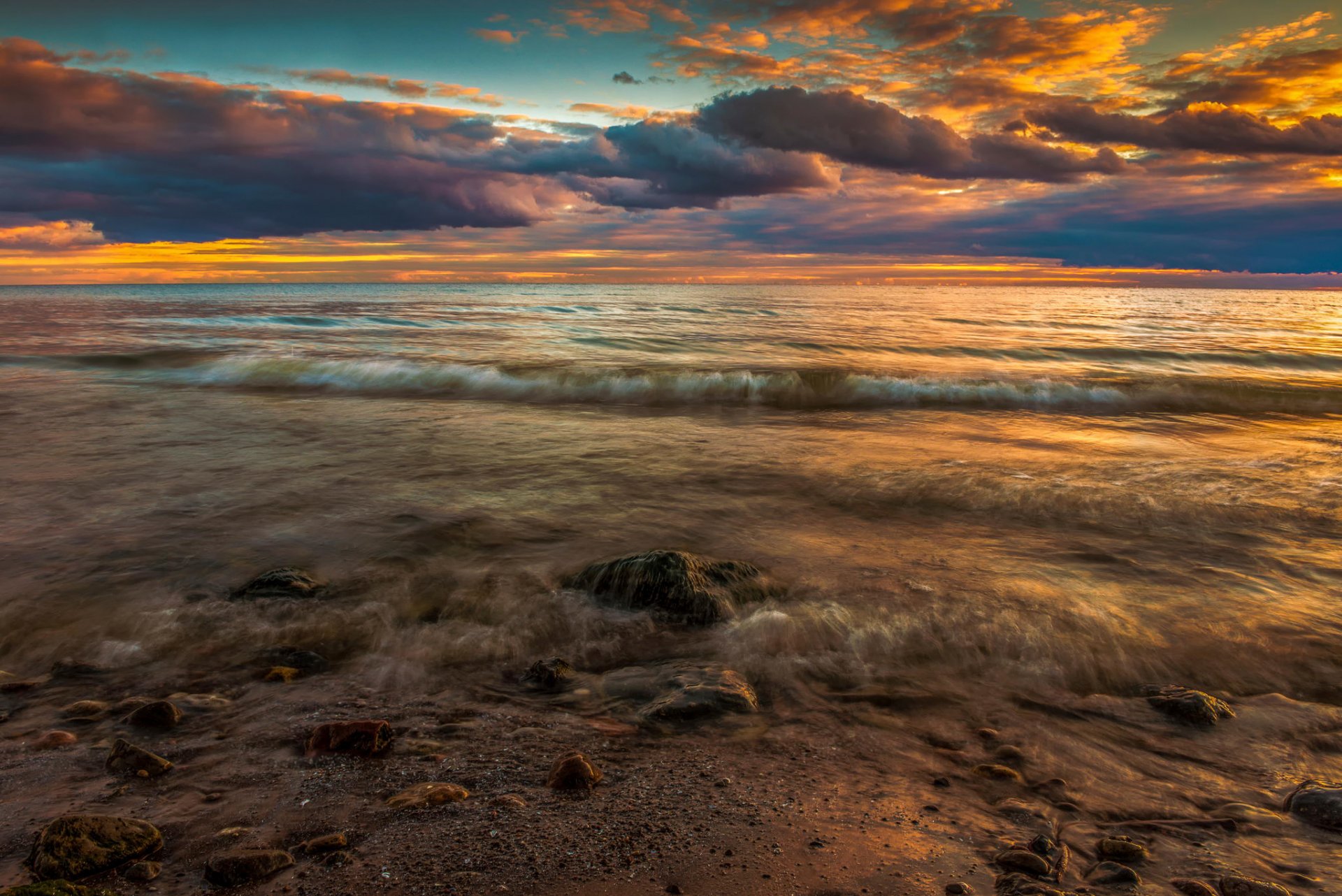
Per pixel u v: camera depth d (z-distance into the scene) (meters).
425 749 3.44
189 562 5.85
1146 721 3.76
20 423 11.30
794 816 2.90
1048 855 2.64
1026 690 4.09
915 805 3.01
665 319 38.00
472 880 2.47
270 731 3.59
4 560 5.82
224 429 11.12
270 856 2.54
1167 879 2.54
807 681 4.18
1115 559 6.02
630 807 2.95
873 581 5.57
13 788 3.05
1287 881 2.53
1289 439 11.18
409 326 31.33
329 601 5.17
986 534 6.70
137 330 28.14
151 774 3.18
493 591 5.38
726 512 7.36
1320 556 6.09
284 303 52.53
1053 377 17.16
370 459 9.41
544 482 8.43
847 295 93.00
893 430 11.94
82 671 4.20
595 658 4.48
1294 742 3.57
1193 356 22.17
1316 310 57.19
